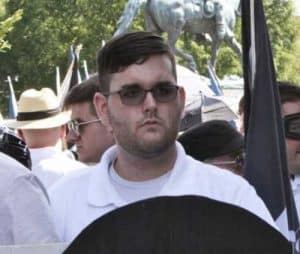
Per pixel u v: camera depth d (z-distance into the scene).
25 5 38.91
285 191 3.22
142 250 1.98
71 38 39.16
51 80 39.38
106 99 2.66
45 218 2.58
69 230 2.72
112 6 38.94
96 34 39.00
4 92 39.91
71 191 2.78
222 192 2.67
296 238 3.14
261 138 3.25
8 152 4.17
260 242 2.01
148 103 2.59
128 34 2.65
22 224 2.53
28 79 39.44
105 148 4.34
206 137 3.95
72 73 9.83
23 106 4.88
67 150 5.23
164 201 2.00
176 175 2.68
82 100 4.29
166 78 2.60
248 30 3.53
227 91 22.31
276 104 3.31
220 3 23.03
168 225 2.00
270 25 41.81
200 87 11.20
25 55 39.09
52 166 4.40
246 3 3.52
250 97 3.51
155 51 2.61
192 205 2.00
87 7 39.12
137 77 2.59
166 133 2.61
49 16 39.03
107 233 1.98
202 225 2.00
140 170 2.69
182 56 22.92
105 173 2.73
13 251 2.34
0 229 2.53
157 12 22.45
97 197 2.71
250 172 3.23
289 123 3.87
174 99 2.62
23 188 2.56
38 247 2.35
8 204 2.53
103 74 2.66
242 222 2.01
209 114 11.59
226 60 37.50
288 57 41.75
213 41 23.36
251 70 3.47
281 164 3.24
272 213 3.17
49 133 4.80
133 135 2.61
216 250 2.00
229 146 3.94
